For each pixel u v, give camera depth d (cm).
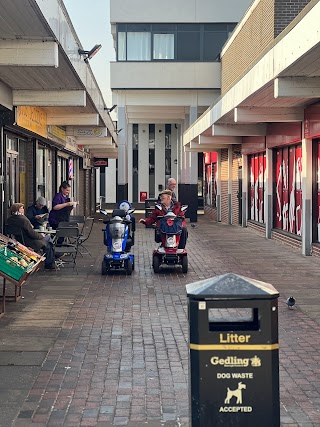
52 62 1034
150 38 3369
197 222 3209
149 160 4991
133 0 3334
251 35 2309
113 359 711
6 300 1021
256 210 2544
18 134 1744
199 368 410
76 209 3206
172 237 1333
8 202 1650
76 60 1216
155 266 1341
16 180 1775
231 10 3341
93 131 2364
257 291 409
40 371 663
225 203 3128
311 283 1218
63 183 1627
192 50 3375
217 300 409
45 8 877
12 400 578
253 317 429
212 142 2600
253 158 2584
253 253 1736
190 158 3231
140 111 3616
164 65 3291
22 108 1520
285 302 1022
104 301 1035
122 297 1071
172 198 1383
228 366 410
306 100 1478
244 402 410
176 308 984
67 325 866
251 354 410
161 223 1338
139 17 3344
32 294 1086
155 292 1120
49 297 1062
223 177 3178
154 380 639
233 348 410
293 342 784
